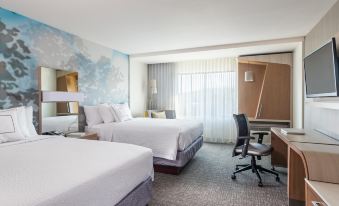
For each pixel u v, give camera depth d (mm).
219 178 3086
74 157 1702
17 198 1020
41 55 3170
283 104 4695
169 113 5770
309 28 3418
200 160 3990
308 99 3428
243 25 3293
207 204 2322
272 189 2707
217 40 4117
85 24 3246
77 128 3758
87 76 4078
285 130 2916
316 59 2516
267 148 3043
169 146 3186
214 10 2744
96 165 1522
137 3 2537
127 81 5410
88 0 2463
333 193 1386
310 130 2984
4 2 2510
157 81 6199
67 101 3479
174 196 2508
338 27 2416
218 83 5602
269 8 2686
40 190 1110
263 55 4867
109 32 3637
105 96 4586
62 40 3525
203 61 5738
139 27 3381
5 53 2709
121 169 1602
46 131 3166
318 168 1618
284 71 4707
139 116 5914
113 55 4855
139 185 1918
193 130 3779
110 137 3572
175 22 3164
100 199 1365
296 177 2234
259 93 4914
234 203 2346
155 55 5145
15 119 2404
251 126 4875
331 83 2166
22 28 2904
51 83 3279
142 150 2029
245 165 3357
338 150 1756
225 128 5551
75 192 1181
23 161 1596
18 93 2859
